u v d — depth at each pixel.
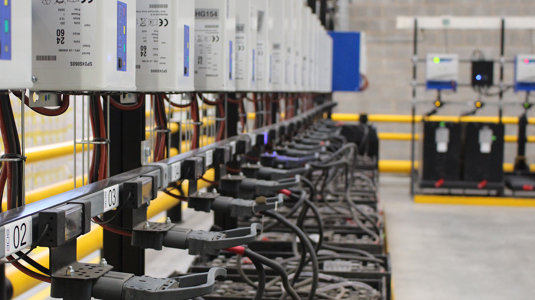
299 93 5.30
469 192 8.62
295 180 2.89
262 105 4.21
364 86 8.35
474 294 4.24
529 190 7.50
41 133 4.33
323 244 3.88
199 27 2.34
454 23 7.43
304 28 4.48
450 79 7.38
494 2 10.11
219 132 2.93
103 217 2.01
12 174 1.30
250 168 3.06
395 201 7.80
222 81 2.36
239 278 3.27
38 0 1.36
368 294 3.13
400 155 10.38
